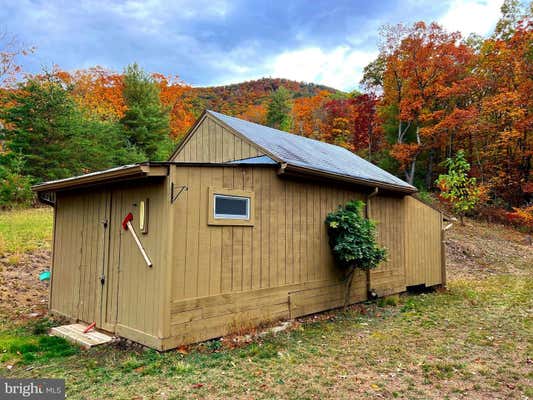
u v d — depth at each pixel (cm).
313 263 629
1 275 757
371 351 461
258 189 540
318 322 593
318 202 649
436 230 962
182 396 322
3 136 1538
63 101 1628
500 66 2023
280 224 573
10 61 1803
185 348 436
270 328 528
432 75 2155
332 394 334
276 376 372
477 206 1897
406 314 665
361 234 639
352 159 938
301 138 936
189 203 451
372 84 2575
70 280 588
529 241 1555
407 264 851
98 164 1727
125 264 486
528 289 911
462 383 368
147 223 457
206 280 465
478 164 2072
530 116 1875
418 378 378
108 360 411
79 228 585
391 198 828
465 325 592
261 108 3953
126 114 2088
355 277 720
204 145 806
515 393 346
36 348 450
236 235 507
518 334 544
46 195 659
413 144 2169
